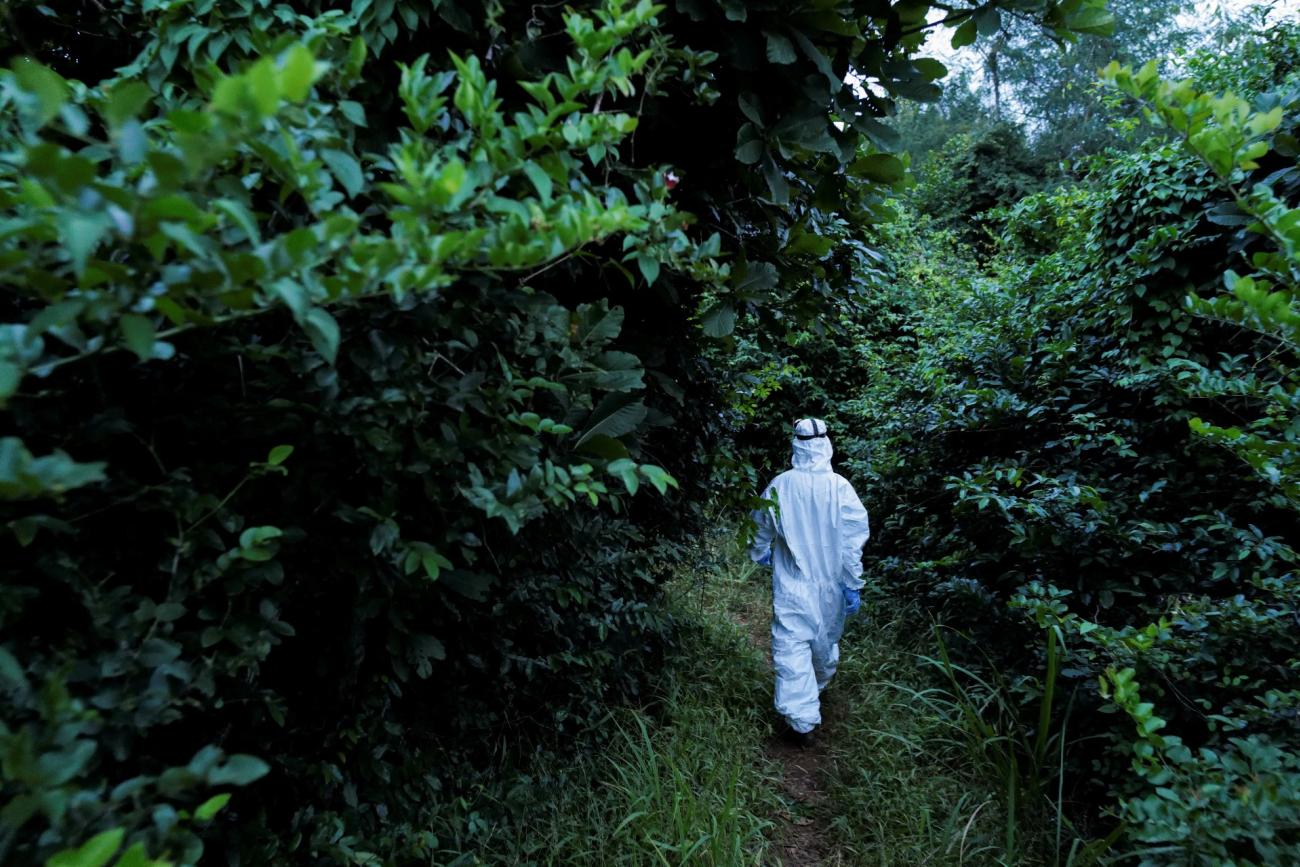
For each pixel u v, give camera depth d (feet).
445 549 5.68
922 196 45.68
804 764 11.73
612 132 4.64
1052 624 8.87
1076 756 9.52
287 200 4.73
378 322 4.75
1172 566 10.61
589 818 8.61
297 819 5.56
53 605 3.82
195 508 3.95
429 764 7.39
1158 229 12.47
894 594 16.78
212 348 4.04
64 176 2.31
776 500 11.90
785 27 6.43
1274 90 13.26
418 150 3.84
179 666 3.67
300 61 2.30
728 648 14.34
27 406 3.58
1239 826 4.87
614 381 5.70
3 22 5.48
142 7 5.34
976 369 16.33
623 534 9.05
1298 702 6.17
